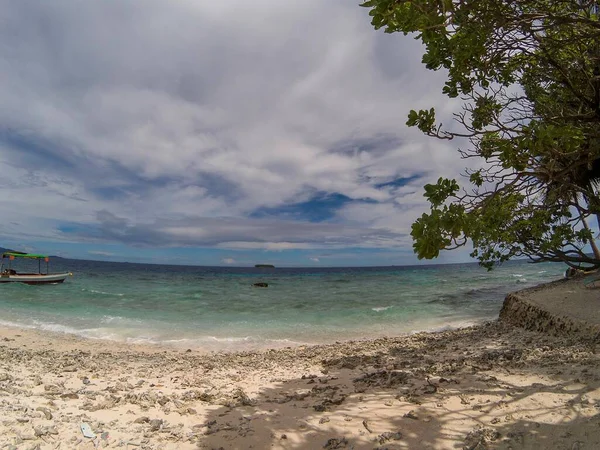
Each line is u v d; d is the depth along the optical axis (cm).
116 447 430
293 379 814
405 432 454
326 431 475
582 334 942
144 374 897
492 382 614
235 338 1534
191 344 1424
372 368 873
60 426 479
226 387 752
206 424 513
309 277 7500
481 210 346
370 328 1712
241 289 3966
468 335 1258
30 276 3609
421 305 2369
